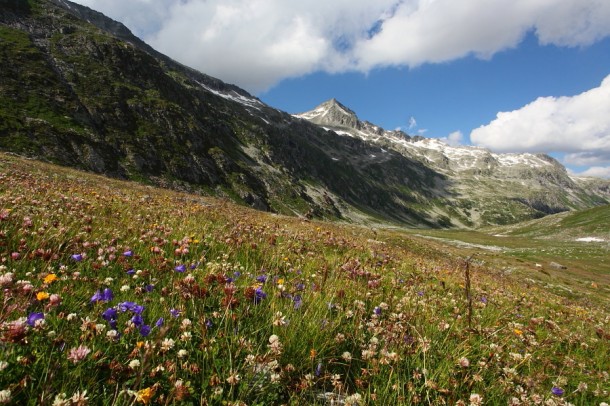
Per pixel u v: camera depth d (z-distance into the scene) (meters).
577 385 4.59
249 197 169.62
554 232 156.50
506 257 54.44
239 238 8.41
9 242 5.06
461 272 12.63
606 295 41.66
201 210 16.03
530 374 4.39
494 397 3.60
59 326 3.12
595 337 7.55
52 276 3.67
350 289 5.83
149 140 144.50
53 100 121.88
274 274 5.97
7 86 112.88
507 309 7.61
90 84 147.00
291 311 4.21
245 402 2.86
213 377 2.84
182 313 3.68
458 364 3.85
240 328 3.74
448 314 6.03
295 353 3.57
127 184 46.72
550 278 42.69
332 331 4.02
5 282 3.20
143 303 3.97
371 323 4.41
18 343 2.57
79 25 181.75
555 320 8.46
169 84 199.62
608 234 134.00
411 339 4.13
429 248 40.19
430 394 3.42
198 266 5.93
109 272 4.90
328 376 3.20
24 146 93.44
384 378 3.46
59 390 2.46
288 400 3.07
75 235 6.08
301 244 10.45
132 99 157.88
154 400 2.62
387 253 13.06
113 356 2.98
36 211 7.90
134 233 7.29
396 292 6.71
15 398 2.31
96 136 121.25
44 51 148.50
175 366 2.86
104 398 2.51
